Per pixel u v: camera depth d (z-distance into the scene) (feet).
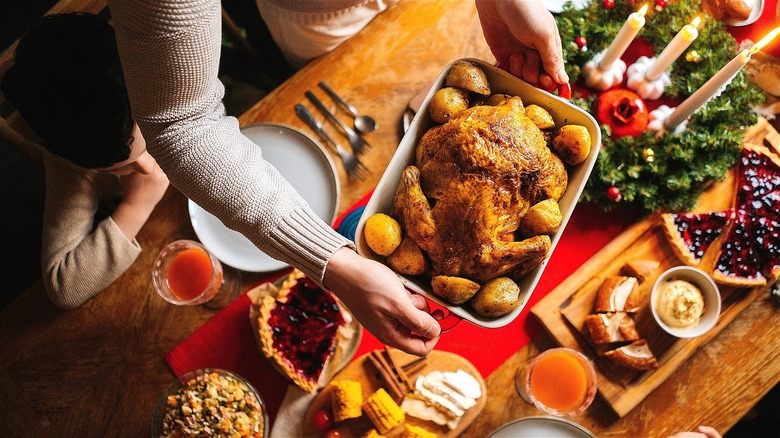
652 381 4.53
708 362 4.59
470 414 4.54
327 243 3.67
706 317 4.45
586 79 4.64
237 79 6.24
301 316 4.59
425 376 4.59
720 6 4.75
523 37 3.78
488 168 3.56
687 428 4.54
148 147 3.68
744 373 4.57
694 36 4.11
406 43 4.91
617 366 4.56
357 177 4.79
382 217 3.67
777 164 4.60
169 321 4.72
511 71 3.92
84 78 4.00
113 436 4.63
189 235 4.79
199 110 3.63
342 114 4.85
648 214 4.66
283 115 4.87
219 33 3.51
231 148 3.66
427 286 3.74
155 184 4.77
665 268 4.65
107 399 4.66
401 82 4.87
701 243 4.59
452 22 4.92
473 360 4.64
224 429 4.42
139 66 3.43
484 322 3.63
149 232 4.80
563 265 4.72
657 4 4.59
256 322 4.60
